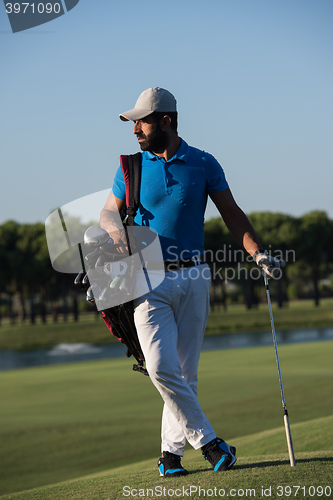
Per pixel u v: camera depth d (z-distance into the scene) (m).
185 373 6.39
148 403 24.20
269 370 32.56
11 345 85.94
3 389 29.78
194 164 6.20
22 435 18.84
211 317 104.62
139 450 16.70
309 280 163.00
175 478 6.10
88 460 15.75
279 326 96.62
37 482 13.77
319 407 20.59
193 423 6.13
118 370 36.16
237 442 13.20
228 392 25.44
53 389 29.22
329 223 120.06
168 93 6.18
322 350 41.62
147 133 6.14
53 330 95.50
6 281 112.94
